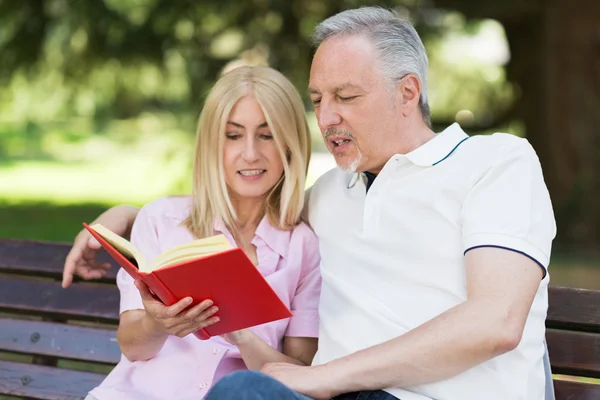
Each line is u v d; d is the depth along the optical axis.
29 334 4.61
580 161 14.85
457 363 3.25
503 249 3.33
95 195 22.09
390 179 3.74
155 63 18.70
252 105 3.98
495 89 30.03
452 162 3.65
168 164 18.34
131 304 3.87
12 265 4.71
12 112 30.47
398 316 3.62
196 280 3.20
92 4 17.44
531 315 3.51
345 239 3.87
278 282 4.02
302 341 4.07
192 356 3.90
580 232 14.63
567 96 14.94
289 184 4.05
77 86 20.23
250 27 17.77
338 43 3.77
